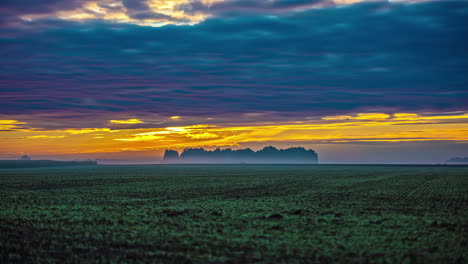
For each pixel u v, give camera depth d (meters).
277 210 32.12
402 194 48.09
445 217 28.38
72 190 55.50
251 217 28.00
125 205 36.38
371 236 21.17
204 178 92.19
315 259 16.61
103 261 16.36
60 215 29.41
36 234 22.03
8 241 20.23
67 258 16.89
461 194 48.09
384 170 160.25
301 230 22.88
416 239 20.45
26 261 16.47
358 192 51.28
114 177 97.50
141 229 23.39
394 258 16.80
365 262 16.22
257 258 16.67
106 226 24.48
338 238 20.66
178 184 69.25
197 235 21.48
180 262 16.12
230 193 50.09
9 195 47.31
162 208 33.66
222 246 18.89
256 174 118.19
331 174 116.69
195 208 33.59
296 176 102.56
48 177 97.38
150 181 79.31
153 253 17.59
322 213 30.16
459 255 17.38
